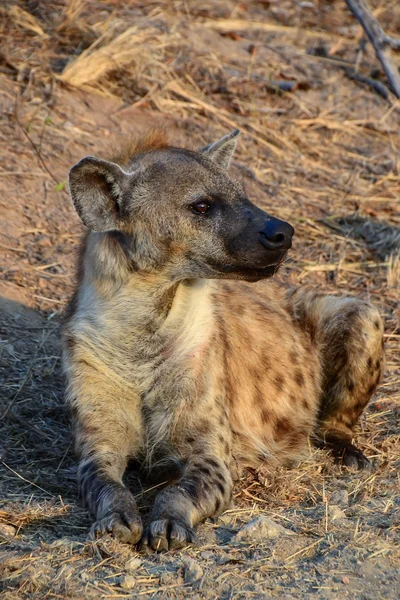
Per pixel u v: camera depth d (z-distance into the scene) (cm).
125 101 1533
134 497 815
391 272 1329
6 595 644
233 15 1906
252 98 1655
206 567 680
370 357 1000
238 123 1580
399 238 1402
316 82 1761
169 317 827
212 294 884
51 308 1145
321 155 1585
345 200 1484
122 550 695
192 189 805
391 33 2011
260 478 873
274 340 968
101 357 831
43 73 1504
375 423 1023
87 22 1672
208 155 895
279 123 1619
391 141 1655
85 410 829
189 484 763
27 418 948
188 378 831
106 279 826
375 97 1761
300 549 713
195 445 823
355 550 711
